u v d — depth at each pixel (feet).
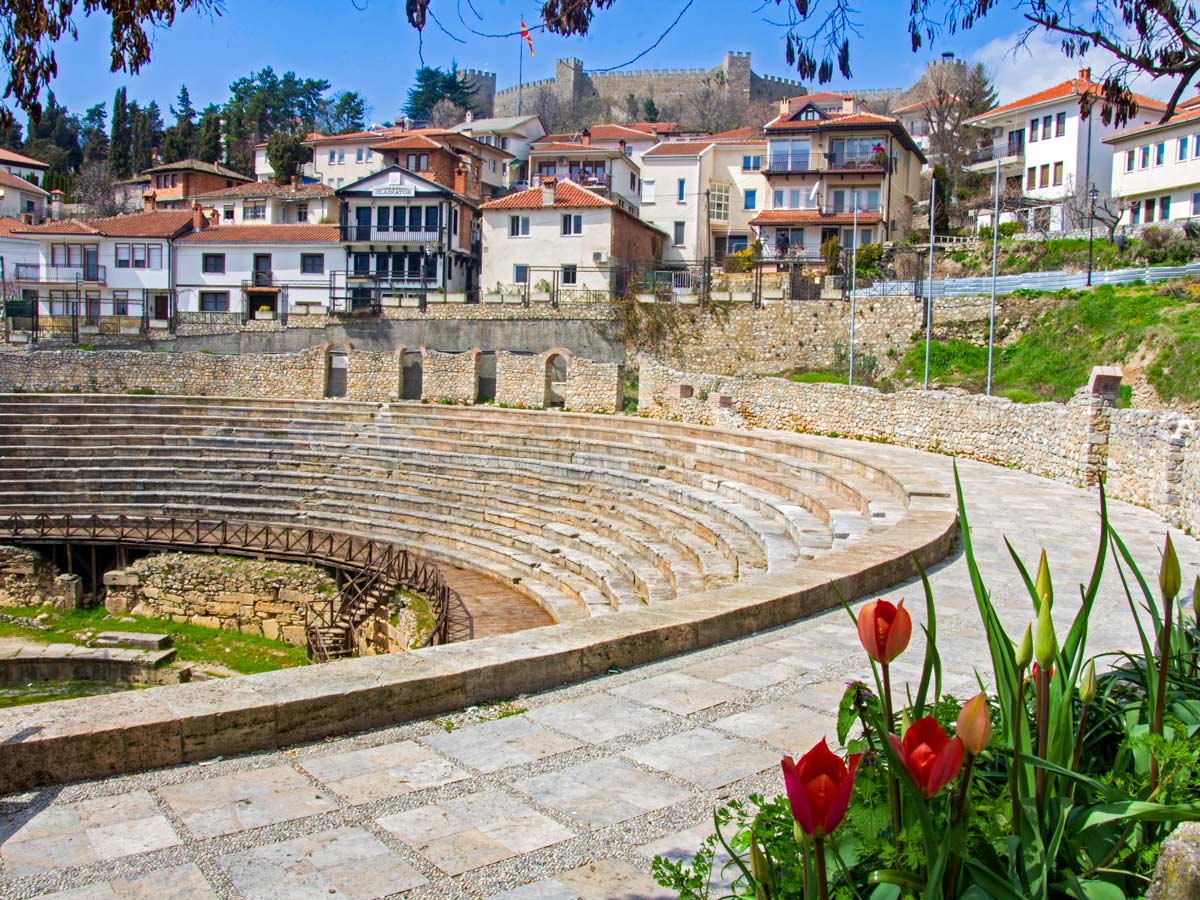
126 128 373.61
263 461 119.14
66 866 16.62
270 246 206.28
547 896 16.01
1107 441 70.95
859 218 184.03
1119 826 12.77
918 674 28.07
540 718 24.29
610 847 17.71
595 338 154.92
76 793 19.42
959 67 290.97
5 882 16.06
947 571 42.93
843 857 11.93
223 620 94.68
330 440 126.11
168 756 20.77
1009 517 59.16
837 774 9.65
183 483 115.75
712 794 19.98
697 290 155.02
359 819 18.61
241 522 107.55
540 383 139.74
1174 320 112.06
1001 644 13.33
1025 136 202.39
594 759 21.74
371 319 170.19
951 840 10.96
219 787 19.86
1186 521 55.62
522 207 189.67
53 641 92.32
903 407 104.58
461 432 120.06
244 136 394.93
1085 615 13.44
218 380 162.40
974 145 226.79
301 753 21.74
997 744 12.78
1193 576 42.57
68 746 19.80
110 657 84.64
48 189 323.98
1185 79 31.50
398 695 23.72
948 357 132.67
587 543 80.69
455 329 162.20
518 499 98.37
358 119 458.50
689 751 22.25
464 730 23.39
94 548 103.19
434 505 101.65
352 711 23.03
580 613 68.28
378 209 200.44
